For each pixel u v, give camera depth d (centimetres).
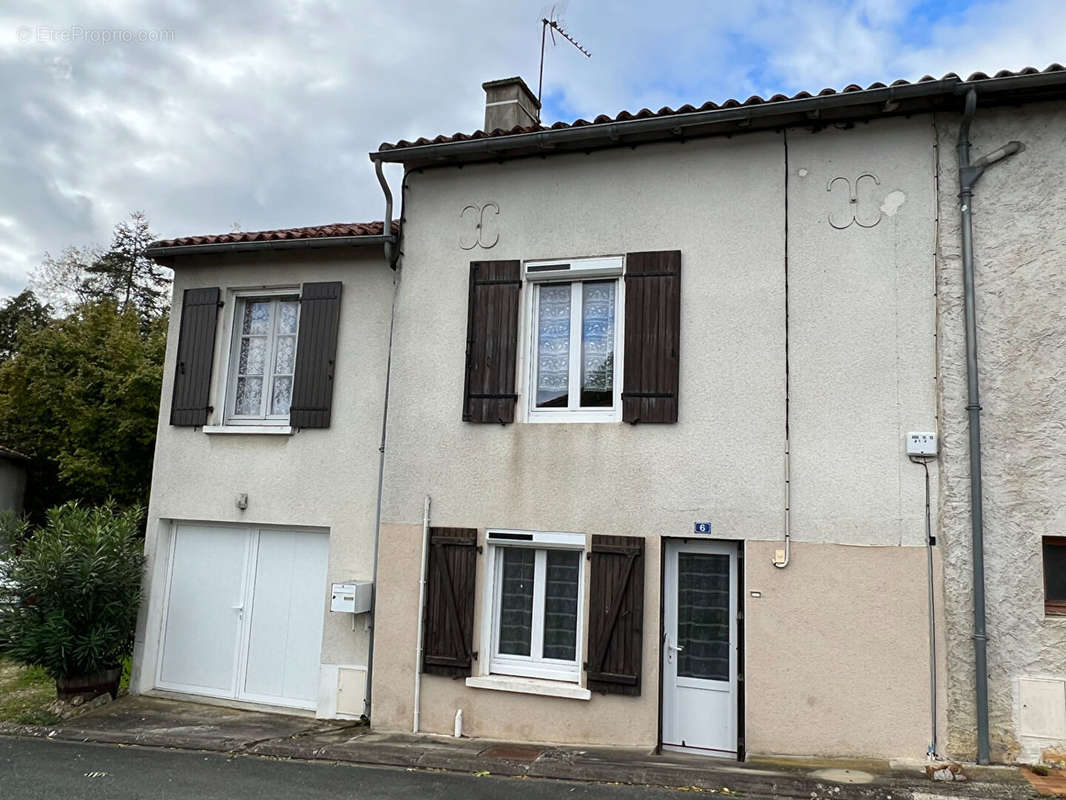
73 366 1877
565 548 750
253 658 895
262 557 912
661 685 704
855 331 684
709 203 739
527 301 800
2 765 680
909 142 689
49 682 971
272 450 905
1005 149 662
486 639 761
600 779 615
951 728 624
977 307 661
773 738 659
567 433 755
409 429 810
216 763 684
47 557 842
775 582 675
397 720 777
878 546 654
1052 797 543
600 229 770
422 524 793
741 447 700
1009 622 627
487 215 812
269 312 956
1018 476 639
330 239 858
